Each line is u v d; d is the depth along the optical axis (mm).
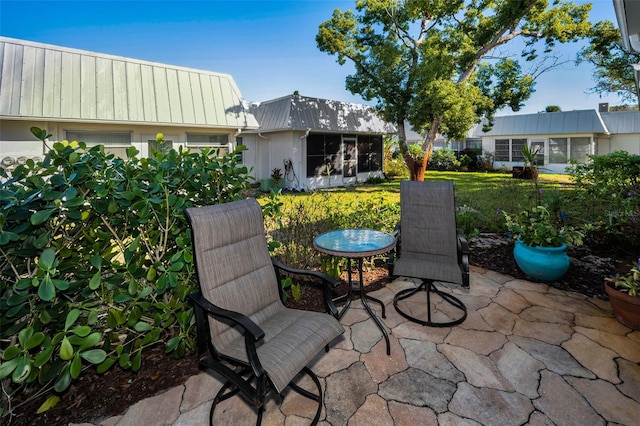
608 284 2658
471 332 2490
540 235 3365
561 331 2463
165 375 2039
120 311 1956
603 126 15844
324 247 2441
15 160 6258
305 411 1770
